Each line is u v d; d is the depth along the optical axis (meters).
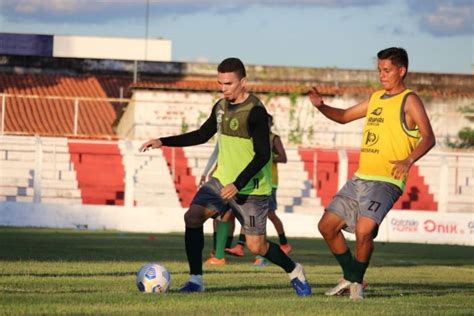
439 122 74.62
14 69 91.31
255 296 16.62
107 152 62.88
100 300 14.84
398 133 16.45
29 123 85.31
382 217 16.33
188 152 64.31
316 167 63.97
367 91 79.56
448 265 32.41
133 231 49.44
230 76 16.75
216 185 17.22
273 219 32.50
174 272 23.42
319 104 17.44
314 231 51.25
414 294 18.56
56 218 49.69
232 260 30.44
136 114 75.12
